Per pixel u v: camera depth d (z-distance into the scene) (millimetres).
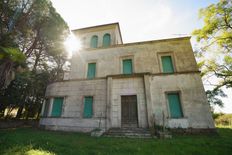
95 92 12719
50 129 12555
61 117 12664
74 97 13172
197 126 10195
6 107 16703
